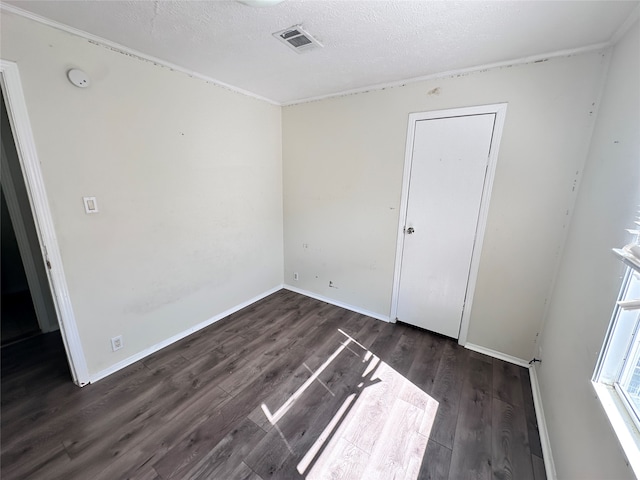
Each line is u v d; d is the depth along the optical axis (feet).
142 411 5.75
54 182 5.53
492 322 7.72
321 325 9.32
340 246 10.25
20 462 4.71
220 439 5.18
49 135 5.36
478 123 7.04
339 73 7.41
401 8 4.49
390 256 9.17
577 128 6.01
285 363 7.36
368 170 9.05
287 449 5.02
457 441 5.23
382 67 6.95
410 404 6.07
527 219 6.84
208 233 8.75
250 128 9.50
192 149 7.89
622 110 4.47
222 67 7.11
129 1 4.42
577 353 4.49
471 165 7.31
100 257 6.38
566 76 5.96
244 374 6.91
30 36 4.94
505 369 7.23
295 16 4.78
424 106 7.71
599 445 3.23
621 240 3.72
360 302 10.18
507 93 6.60
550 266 6.74
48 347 7.80
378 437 5.28
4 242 10.94
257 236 10.59
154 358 7.47
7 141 7.43
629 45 4.58
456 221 7.79
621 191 4.00
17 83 4.91
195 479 4.50
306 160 10.39
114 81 6.10
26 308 10.02
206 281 8.96
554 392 5.22
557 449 4.56
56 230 5.65
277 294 11.76
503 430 5.47
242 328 9.05
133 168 6.70
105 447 4.99
